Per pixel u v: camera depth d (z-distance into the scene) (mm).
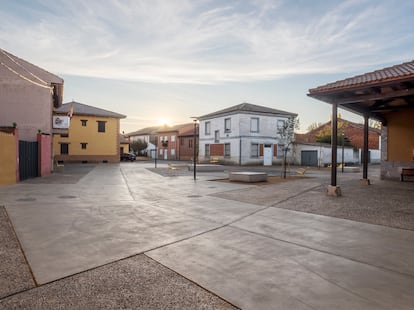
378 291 2846
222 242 4457
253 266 3502
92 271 3342
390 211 6621
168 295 2785
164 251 4039
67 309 2512
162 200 8336
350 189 10344
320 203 7676
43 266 3461
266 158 34688
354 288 2912
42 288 2908
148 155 64312
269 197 8781
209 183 12945
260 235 4828
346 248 4152
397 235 4773
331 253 3947
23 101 17312
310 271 3342
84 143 35344
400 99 10500
